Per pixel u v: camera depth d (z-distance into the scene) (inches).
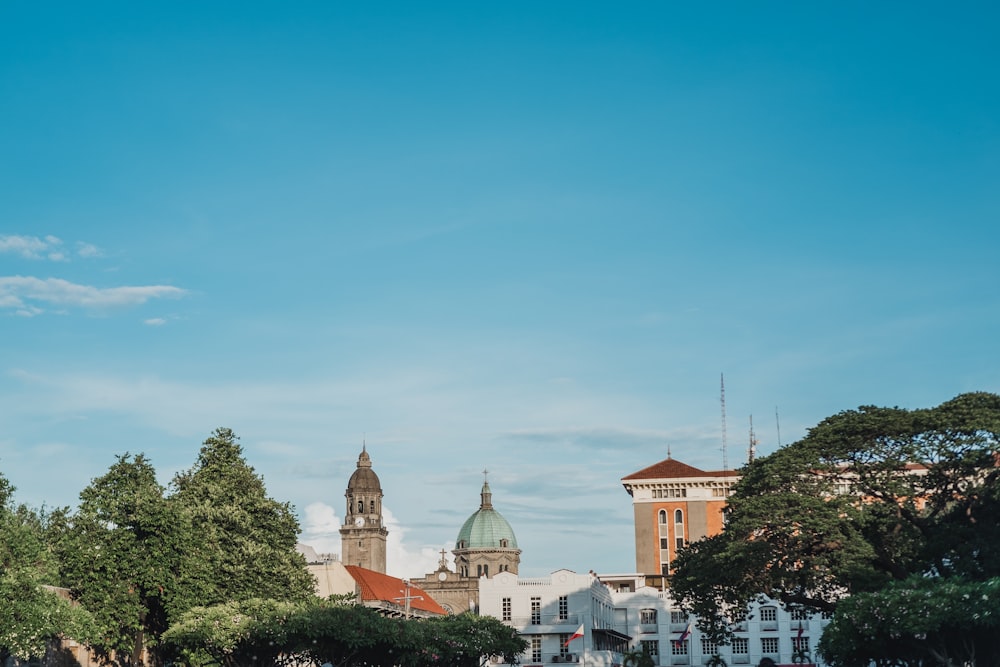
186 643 2871.6
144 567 3107.8
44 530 3567.9
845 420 3169.3
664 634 6417.3
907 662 2477.9
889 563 3043.8
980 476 3048.7
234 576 3405.5
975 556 2842.0
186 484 3747.5
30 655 2664.9
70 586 3132.4
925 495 3117.6
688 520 7785.4
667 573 7716.5
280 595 3543.3
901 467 3078.2
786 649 6161.4
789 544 3019.2
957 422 3046.3
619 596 6555.1
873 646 2395.4
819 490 3117.6
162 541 3164.4
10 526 2699.3
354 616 3011.8
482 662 4215.1
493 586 5871.1
